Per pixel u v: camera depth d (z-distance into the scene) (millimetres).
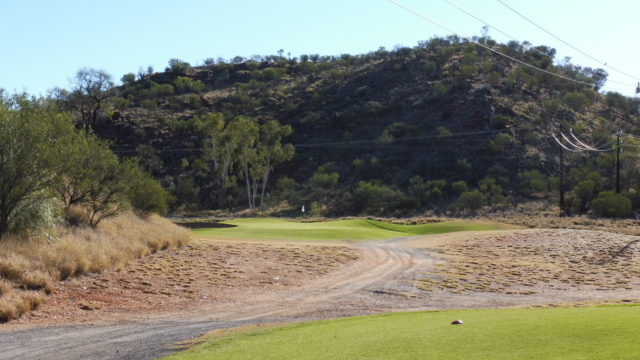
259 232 40906
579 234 41156
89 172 25766
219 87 128250
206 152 81000
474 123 84625
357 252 32844
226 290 21984
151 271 23234
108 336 13664
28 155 20578
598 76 102000
